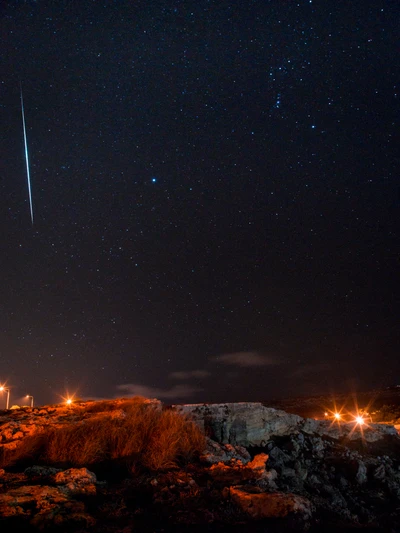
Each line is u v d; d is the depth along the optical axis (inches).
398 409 1487.5
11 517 258.8
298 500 297.0
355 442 566.9
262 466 379.6
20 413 585.0
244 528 270.7
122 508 289.4
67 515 263.1
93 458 377.1
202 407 525.3
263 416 534.6
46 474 339.9
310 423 563.8
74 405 637.9
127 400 601.0
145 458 378.3
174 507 294.8
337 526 299.9
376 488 438.9
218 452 427.2
